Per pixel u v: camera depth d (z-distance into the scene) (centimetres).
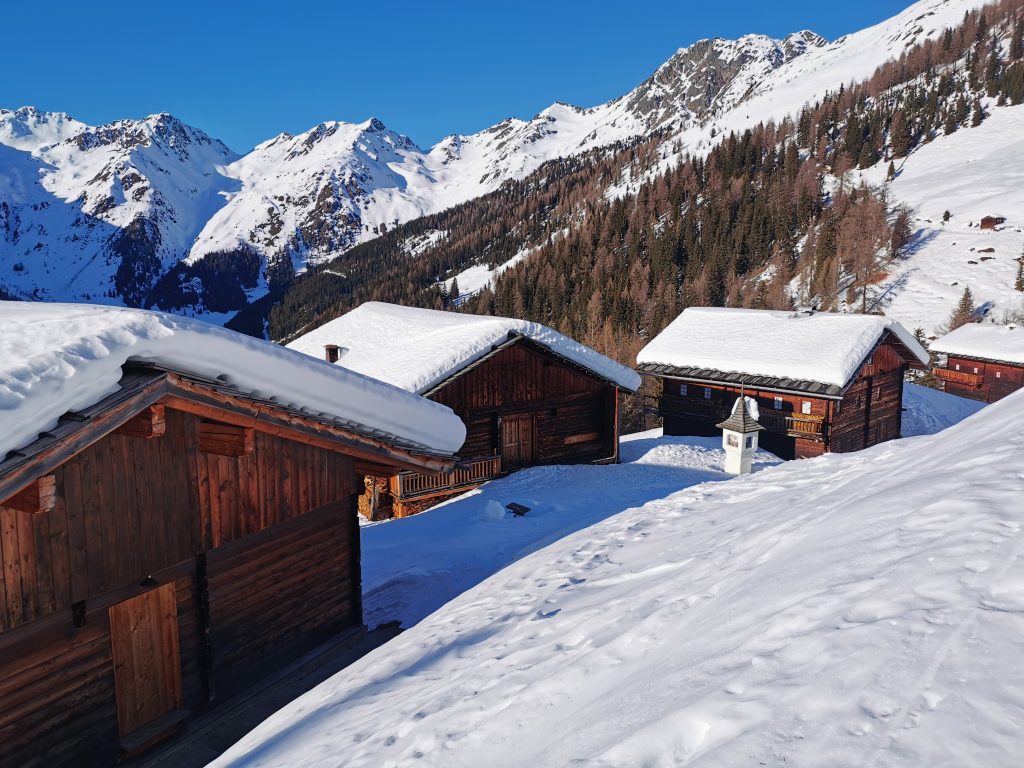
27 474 524
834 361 2736
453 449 1011
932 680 236
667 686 328
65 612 641
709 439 2945
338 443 844
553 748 322
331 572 960
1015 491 396
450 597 1110
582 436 2659
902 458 783
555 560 946
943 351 4909
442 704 488
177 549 731
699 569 593
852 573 368
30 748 620
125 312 626
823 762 212
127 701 702
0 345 569
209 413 684
